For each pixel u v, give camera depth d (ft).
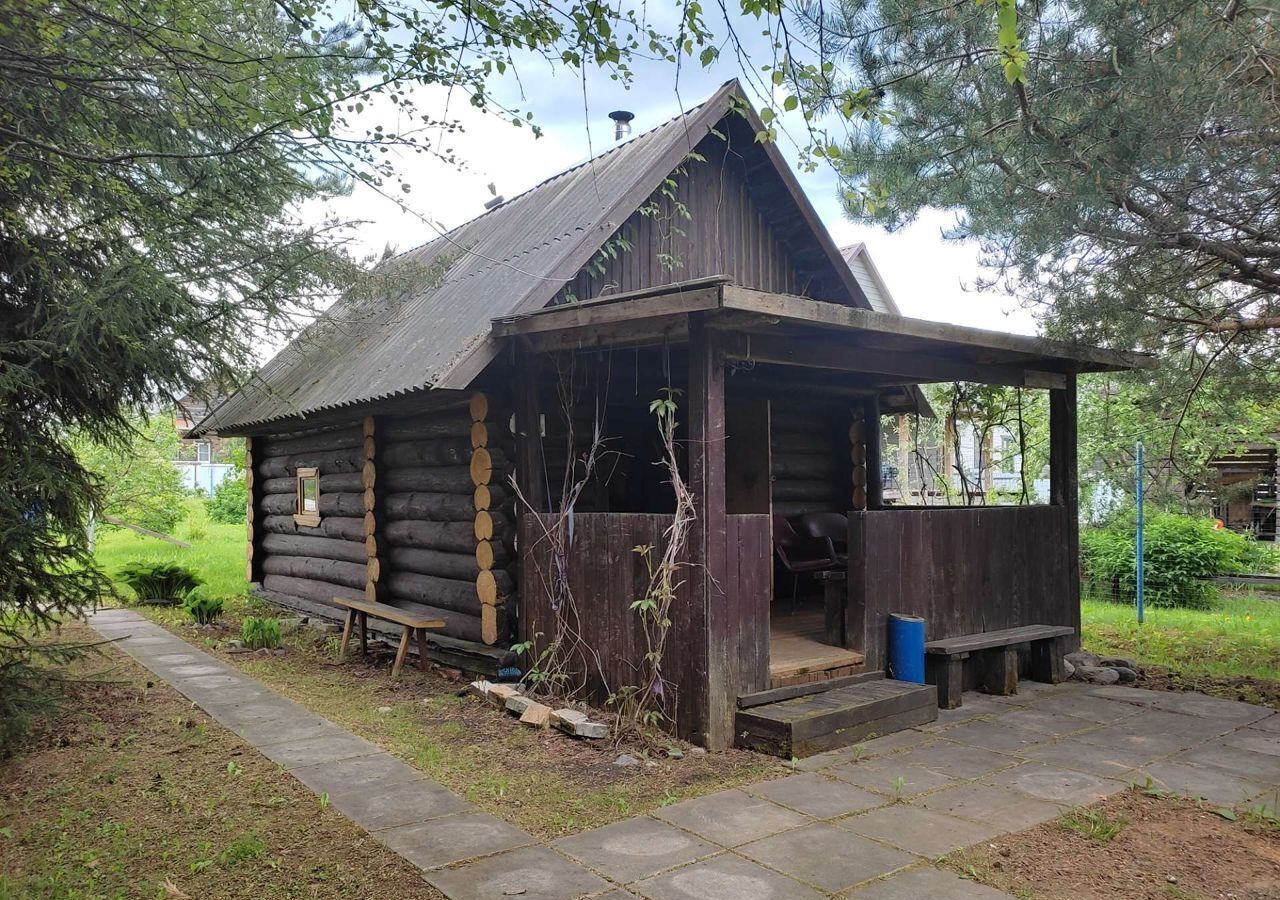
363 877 12.36
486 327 22.35
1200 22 18.72
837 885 12.09
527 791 15.87
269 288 19.51
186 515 71.00
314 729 19.71
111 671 25.27
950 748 18.44
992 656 23.70
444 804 15.17
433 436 27.32
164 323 18.37
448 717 20.90
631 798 15.52
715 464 18.34
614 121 36.01
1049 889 12.01
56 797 15.55
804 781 16.31
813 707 18.72
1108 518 49.47
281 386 34.47
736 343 18.88
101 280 17.37
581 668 21.15
